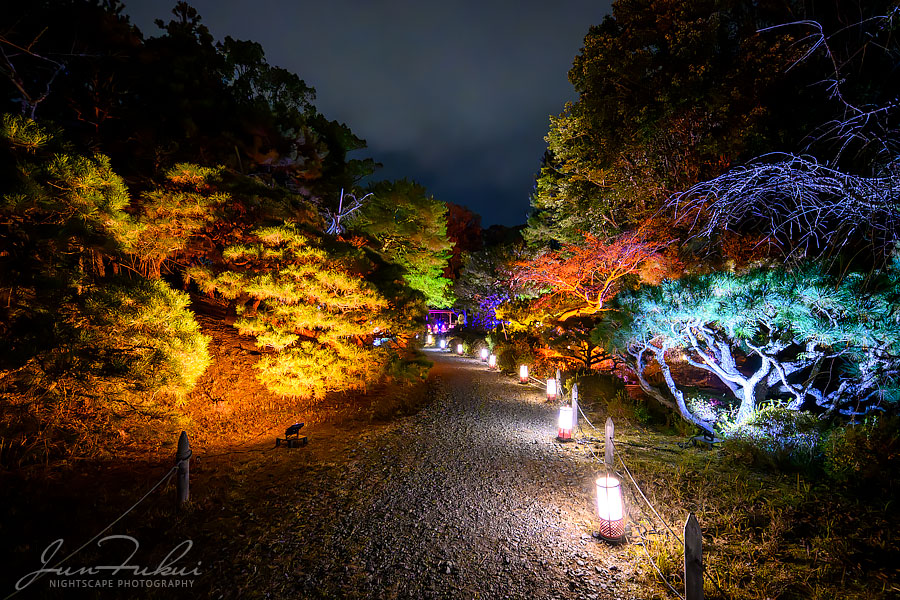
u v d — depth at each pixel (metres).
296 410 9.50
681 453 7.34
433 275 25.33
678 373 12.13
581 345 15.26
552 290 17.30
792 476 6.01
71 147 5.69
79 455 5.96
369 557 4.14
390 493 5.66
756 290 6.41
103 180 5.24
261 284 8.56
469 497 5.59
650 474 6.28
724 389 10.71
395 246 23.84
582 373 14.89
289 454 7.00
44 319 4.64
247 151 17.33
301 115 20.27
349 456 7.08
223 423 8.27
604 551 4.30
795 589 3.61
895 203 4.41
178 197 9.23
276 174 19.75
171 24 18.08
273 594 3.56
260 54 19.86
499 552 4.27
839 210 4.84
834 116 8.47
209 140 16.17
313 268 8.94
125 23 15.88
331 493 5.59
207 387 9.56
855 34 7.19
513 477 6.32
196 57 17.00
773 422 6.57
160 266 11.54
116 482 5.47
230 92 19.55
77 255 5.69
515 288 20.55
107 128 14.22
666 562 4.03
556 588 3.71
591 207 17.48
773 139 11.13
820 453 6.12
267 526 4.67
